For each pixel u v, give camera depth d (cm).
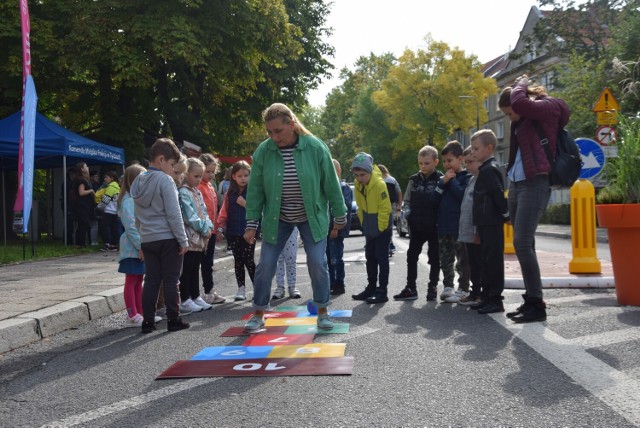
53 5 1759
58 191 1902
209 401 323
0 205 1934
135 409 316
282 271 764
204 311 663
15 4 1669
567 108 518
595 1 2595
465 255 658
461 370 365
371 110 5472
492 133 567
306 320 565
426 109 4844
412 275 684
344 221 524
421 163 668
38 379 392
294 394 329
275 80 2586
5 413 321
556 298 617
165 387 354
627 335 435
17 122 1493
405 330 496
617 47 2183
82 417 307
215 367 393
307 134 511
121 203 589
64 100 2130
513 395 313
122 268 585
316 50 2934
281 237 519
